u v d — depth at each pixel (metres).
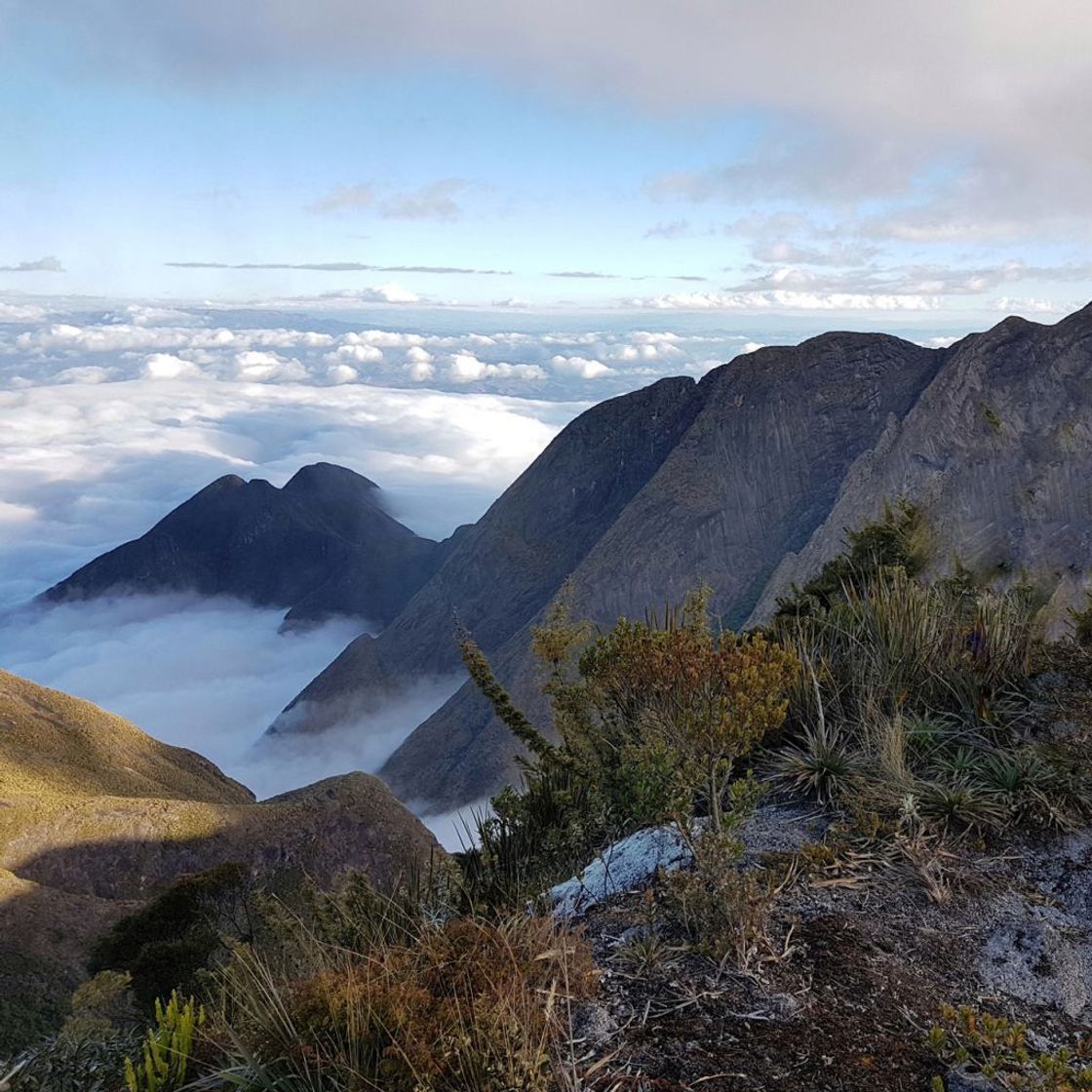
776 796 4.48
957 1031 2.75
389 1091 2.34
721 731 4.41
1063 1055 2.53
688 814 3.94
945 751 4.64
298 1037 2.53
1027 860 3.81
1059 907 3.51
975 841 3.90
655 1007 2.84
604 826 4.42
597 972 3.00
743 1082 2.50
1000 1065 2.56
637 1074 2.52
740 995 2.89
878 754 4.54
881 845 3.86
